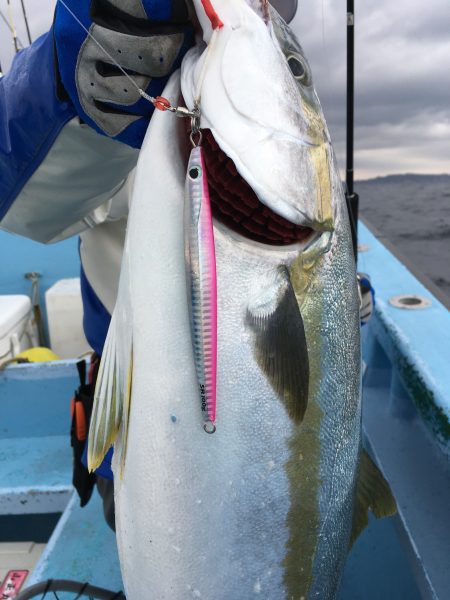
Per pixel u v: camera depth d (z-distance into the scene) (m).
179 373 0.79
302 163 0.75
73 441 1.64
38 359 2.85
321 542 0.94
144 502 0.86
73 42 0.75
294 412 0.83
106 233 1.51
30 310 3.27
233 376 0.79
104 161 0.99
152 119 0.78
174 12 0.74
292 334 0.80
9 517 2.22
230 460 0.82
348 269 0.91
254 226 0.76
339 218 0.87
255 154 0.69
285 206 0.72
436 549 1.39
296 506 0.89
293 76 0.77
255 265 0.77
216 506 0.84
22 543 2.23
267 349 0.79
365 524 1.11
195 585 0.88
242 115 0.69
